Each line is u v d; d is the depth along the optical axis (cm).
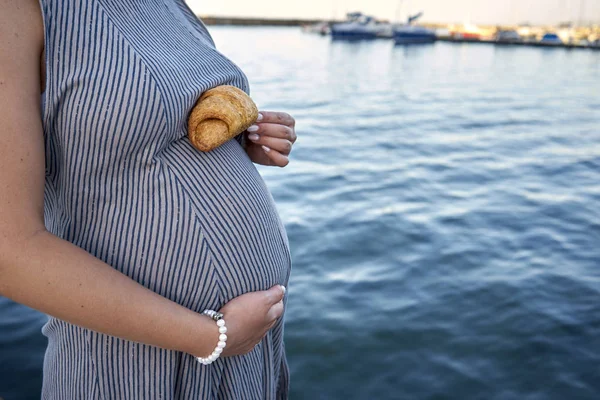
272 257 111
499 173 1017
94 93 84
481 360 392
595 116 1786
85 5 87
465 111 1912
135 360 96
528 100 2192
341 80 2812
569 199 826
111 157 88
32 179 77
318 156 1174
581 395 356
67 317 80
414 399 356
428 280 517
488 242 624
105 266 83
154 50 94
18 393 337
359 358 395
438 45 5903
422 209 767
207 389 102
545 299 477
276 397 140
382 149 1262
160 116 89
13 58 77
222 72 108
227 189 102
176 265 95
